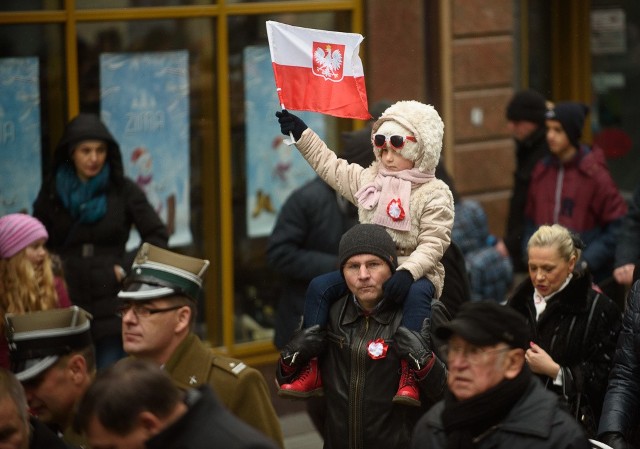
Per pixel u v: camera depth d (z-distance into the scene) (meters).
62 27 25.70
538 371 16.69
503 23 30.45
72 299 21.62
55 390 13.41
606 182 25.56
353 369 15.09
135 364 10.83
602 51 35.09
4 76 25.30
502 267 23.41
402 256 15.82
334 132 28.36
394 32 28.81
